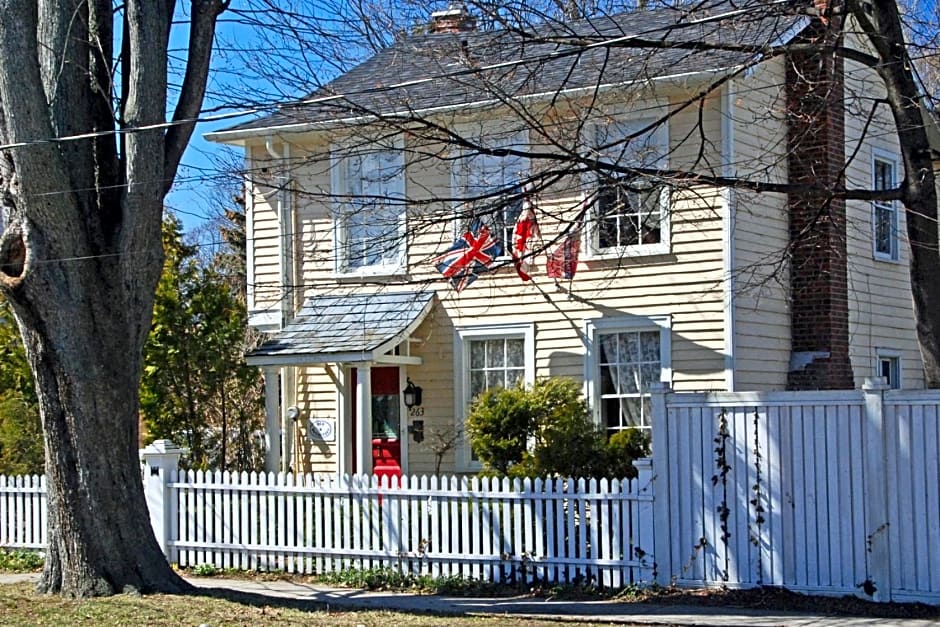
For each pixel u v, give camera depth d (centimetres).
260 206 1984
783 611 1113
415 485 1332
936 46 1312
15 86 1113
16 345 1922
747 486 1189
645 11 1587
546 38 1197
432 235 1841
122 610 1094
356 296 1789
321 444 1914
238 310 2095
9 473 1856
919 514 1111
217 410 2102
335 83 1797
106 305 1190
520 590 1258
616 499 1240
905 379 1994
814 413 1163
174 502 1461
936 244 1200
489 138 1557
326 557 1379
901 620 1062
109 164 1222
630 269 1711
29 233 1147
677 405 1223
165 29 1203
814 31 1502
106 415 1195
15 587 1252
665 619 1088
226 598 1177
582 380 1736
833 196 1190
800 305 1750
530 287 1781
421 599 1228
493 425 1599
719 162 1630
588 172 1337
